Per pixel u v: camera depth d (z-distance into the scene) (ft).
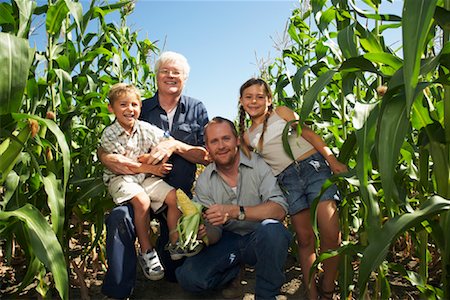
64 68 9.09
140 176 9.45
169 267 10.39
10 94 5.33
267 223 8.07
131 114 9.45
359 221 11.37
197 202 9.16
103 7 9.45
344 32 7.39
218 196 9.09
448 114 5.52
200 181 9.38
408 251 11.72
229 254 8.93
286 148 7.11
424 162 6.38
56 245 5.87
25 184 9.96
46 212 9.14
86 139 11.91
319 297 9.36
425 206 5.00
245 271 11.43
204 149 10.42
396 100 4.62
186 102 11.04
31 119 6.32
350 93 7.90
